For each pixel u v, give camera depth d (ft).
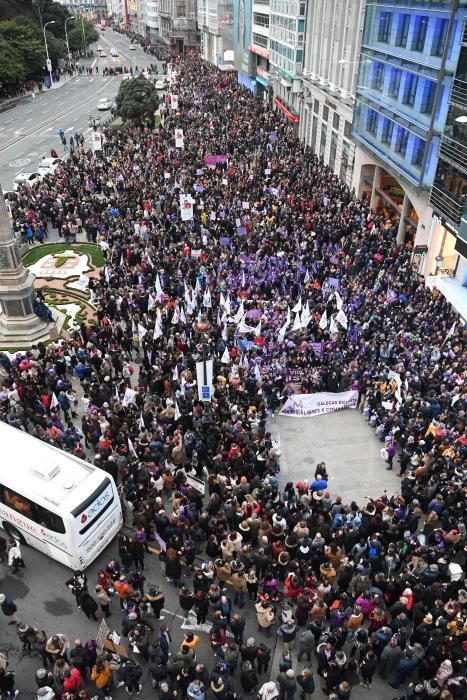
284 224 121.49
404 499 60.95
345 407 80.07
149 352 82.38
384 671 46.42
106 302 95.76
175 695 44.80
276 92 258.37
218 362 79.61
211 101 249.55
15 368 80.02
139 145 184.96
